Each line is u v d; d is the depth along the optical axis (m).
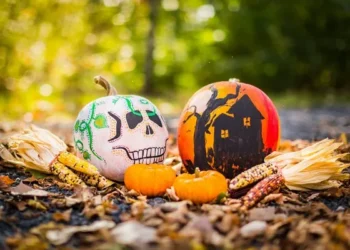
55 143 0.96
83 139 0.94
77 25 2.78
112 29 3.29
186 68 3.93
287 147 1.29
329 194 0.88
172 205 0.78
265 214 0.77
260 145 0.93
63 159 0.93
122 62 3.21
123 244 0.66
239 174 0.91
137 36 3.62
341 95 3.46
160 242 0.66
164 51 3.87
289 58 3.66
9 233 0.71
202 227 0.70
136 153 0.93
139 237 0.67
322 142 0.93
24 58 2.46
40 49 2.54
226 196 0.86
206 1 3.66
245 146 0.93
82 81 3.02
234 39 3.81
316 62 3.61
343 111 2.62
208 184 0.83
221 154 0.93
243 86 0.96
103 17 3.15
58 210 0.79
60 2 2.54
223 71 3.79
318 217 0.77
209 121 0.93
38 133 0.97
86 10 2.88
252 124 0.93
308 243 0.68
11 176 0.98
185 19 3.67
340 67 3.70
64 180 0.92
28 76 2.54
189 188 0.83
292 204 0.84
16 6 2.35
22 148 0.95
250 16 3.62
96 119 0.93
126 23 3.41
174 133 1.72
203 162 0.94
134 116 0.93
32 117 2.16
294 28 3.64
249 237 0.70
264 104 0.95
